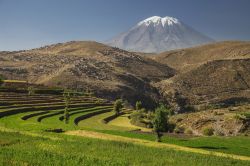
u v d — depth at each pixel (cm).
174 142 7544
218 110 14125
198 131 11856
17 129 6431
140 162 4016
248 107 14375
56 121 9800
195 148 6819
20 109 11244
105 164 3572
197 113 13788
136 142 6306
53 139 5294
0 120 8312
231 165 4362
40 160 3481
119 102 15350
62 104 14900
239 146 7319
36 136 5434
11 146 4291
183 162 4200
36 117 10294
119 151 4653
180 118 13525
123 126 12056
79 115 12762
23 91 16862
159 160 4200
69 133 6812
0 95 14350
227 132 11481
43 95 16950
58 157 3709
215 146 7200
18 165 3209
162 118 7788
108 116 14225
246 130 11569
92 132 7112
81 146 4788
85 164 3491
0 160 3331
